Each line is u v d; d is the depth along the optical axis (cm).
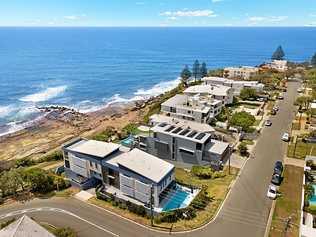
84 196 5381
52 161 7369
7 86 17000
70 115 12112
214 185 5594
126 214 4806
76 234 4319
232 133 8075
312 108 9200
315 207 4675
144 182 4897
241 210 4806
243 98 11250
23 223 3888
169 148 6594
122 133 8475
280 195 5188
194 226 4450
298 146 7169
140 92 16638
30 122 11362
